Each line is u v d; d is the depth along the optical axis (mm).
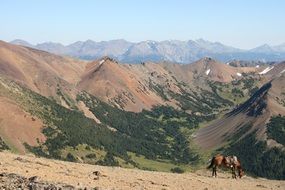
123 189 40219
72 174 45688
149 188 43156
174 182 50812
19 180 35062
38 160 55031
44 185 33625
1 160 49219
